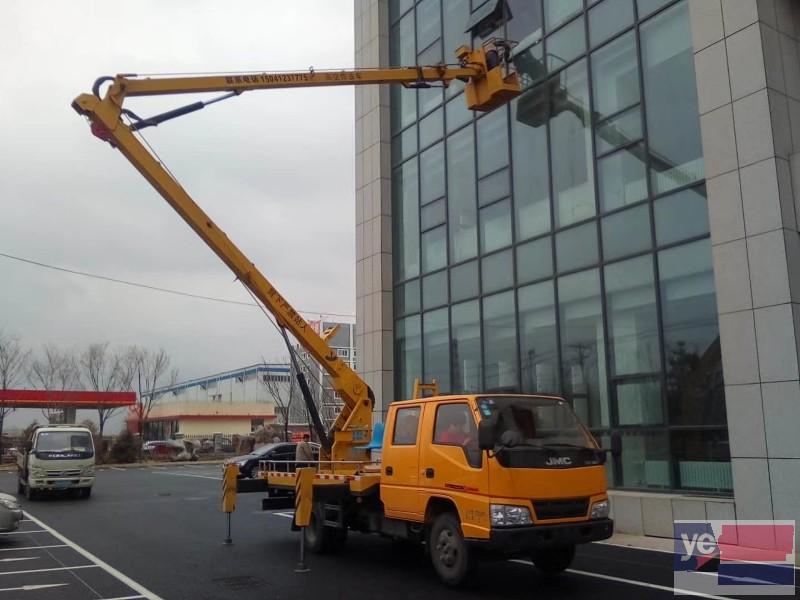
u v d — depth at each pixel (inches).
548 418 337.4
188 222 480.1
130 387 2320.4
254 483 494.3
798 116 449.4
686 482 477.1
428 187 772.6
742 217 442.9
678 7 506.9
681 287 488.7
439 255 746.8
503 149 666.8
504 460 303.4
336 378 501.7
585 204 574.6
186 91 502.0
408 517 354.3
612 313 540.4
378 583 343.6
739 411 433.7
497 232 666.8
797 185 427.8
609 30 563.2
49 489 834.8
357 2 923.4
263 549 455.8
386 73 584.7
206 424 2696.9
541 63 630.5
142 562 412.8
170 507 736.3
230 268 488.7
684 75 498.9
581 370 565.0
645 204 520.4
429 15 793.6
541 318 607.5
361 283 860.0
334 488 399.9
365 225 860.0
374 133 853.2
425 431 349.4
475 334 684.1
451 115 743.7
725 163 455.2
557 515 310.5
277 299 494.9
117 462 1718.8
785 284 417.1
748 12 449.7
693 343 477.1
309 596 317.7
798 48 461.4
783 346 415.2
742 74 450.3
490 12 687.7
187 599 317.1
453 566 323.6
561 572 358.0
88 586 347.9
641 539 463.8
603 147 560.4
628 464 520.1
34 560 424.2
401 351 799.7
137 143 471.2
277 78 536.1
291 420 2425.0
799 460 401.1
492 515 298.8
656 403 501.0
